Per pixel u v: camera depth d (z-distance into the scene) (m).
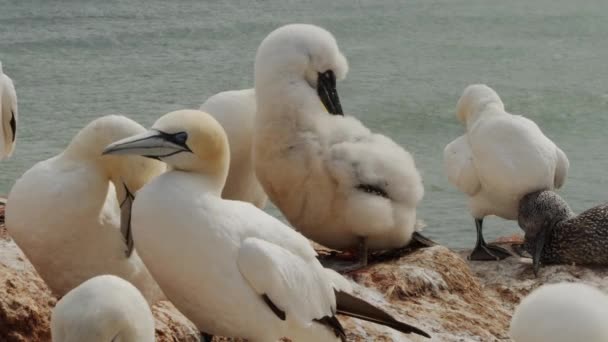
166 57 45.97
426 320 12.10
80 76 39.56
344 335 9.52
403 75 43.34
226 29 58.06
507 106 37.38
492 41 57.28
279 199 12.95
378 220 12.64
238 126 13.23
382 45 54.62
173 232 8.55
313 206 12.75
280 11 68.88
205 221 8.60
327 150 12.62
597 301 6.41
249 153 13.40
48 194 9.42
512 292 14.62
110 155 9.45
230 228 8.70
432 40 57.41
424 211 21.80
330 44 12.98
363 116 34.19
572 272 15.10
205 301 8.74
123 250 9.75
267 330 8.90
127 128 9.58
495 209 15.98
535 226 15.35
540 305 6.34
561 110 36.53
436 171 25.89
